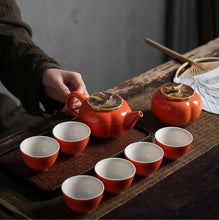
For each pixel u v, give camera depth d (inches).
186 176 34.8
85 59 88.3
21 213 30.4
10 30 51.6
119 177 33.0
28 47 50.0
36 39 79.9
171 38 99.8
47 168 33.9
